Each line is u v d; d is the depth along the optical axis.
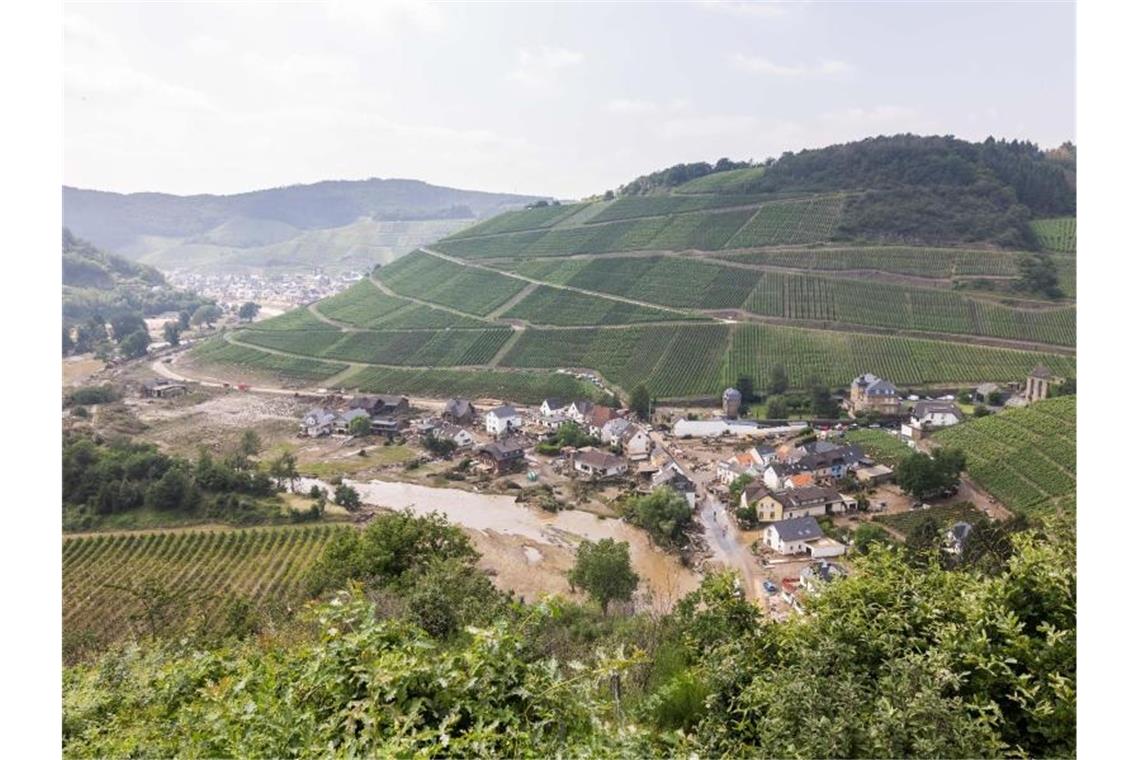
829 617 6.40
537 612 6.13
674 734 5.59
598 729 5.16
